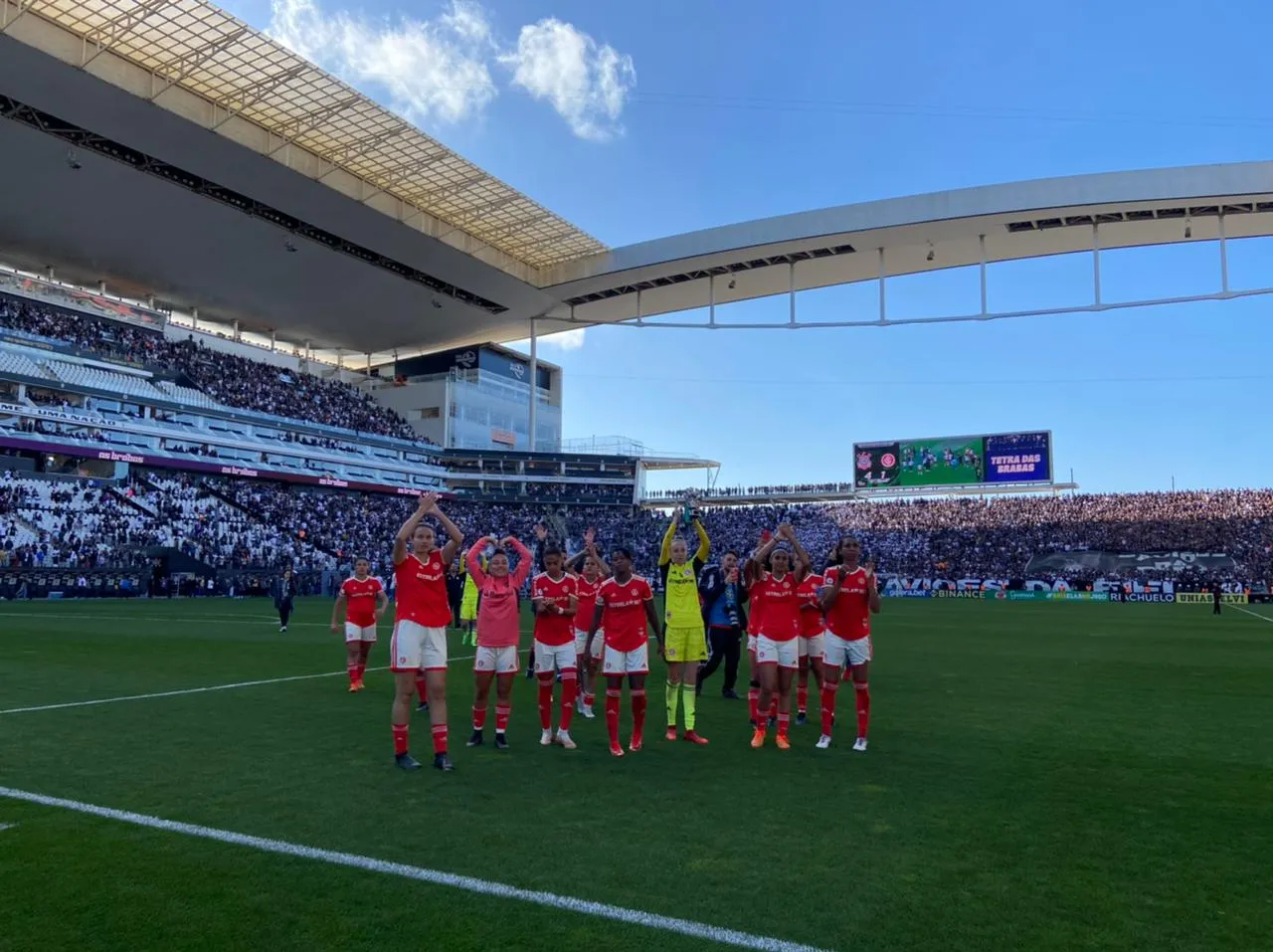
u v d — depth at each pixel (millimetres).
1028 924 3848
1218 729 8766
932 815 5562
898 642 19703
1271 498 53906
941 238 45906
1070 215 42938
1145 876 4465
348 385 63344
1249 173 39438
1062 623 27000
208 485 46406
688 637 8148
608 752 7496
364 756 7160
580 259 51531
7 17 28109
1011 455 56344
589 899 4074
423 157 38688
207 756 7082
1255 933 3768
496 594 7695
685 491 66125
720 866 4543
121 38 30141
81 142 34906
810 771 6801
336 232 43812
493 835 5047
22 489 36781
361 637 11070
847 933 3734
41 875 4324
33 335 41562
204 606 30812
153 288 51625
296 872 4387
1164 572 50906
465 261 48375
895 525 61000
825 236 45281
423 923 3791
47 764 6727
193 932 3682
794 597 7922
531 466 63469
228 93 33562
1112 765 7074
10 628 19797
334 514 51500
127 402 43812
